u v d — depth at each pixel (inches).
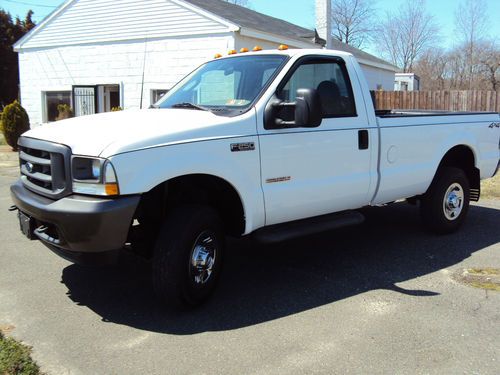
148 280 192.5
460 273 201.8
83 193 144.4
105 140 144.6
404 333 150.7
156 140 147.5
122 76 669.9
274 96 176.7
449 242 245.1
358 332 151.2
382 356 137.4
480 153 263.9
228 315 162.6
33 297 174.9
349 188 198.8
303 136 181.2
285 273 202.2
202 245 163.6
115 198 141.2
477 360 135.9
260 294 180.2
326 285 189.3
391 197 221.3
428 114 244.1
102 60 683.4
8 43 1302.9
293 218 186.2
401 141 218.5
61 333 148.8
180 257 156.2
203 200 174.4
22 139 172.6
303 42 660.7
